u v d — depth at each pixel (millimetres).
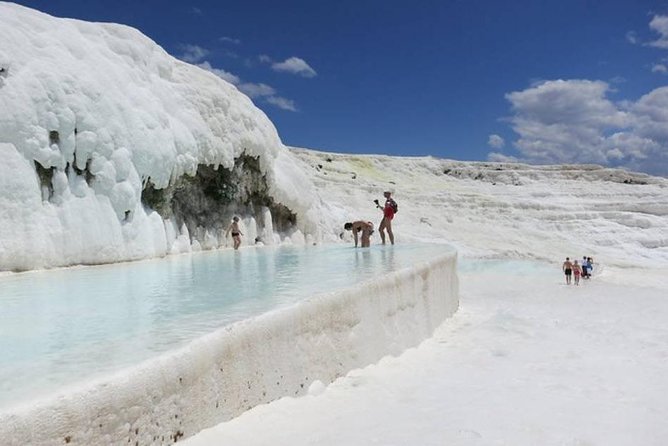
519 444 4719
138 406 3828
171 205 15742
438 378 6949
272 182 19750
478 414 5434
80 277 9516
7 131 10586
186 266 11312
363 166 55531
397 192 42281
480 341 9680
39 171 11227
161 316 5766
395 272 8875
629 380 7086
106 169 12352
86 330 5176
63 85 11789
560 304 15438
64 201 11445
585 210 43375
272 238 19828
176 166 14797
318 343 6387
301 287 7555
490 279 22172
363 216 31969
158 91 15141
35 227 10656
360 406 5641
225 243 17562
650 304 15508
